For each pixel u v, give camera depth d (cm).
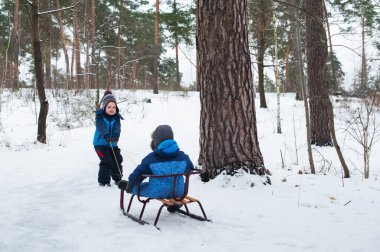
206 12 629
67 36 2344
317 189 622
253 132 640
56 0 2047
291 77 3631
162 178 435
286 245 390
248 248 380
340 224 459
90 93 1977
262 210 509
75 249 375
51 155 920
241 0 630
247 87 634
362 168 926
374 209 522
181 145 1120
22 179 694
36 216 483
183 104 2119
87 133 1248
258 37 1948
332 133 729
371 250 375
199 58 647
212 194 577
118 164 670
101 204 539
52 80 2206
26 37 2405
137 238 403
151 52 2967
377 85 1295
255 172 634
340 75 3002
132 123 1538
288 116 1958
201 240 400
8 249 372
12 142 1094
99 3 2458
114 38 2834
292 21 861
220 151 631
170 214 492
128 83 2816
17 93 1997
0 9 2616
